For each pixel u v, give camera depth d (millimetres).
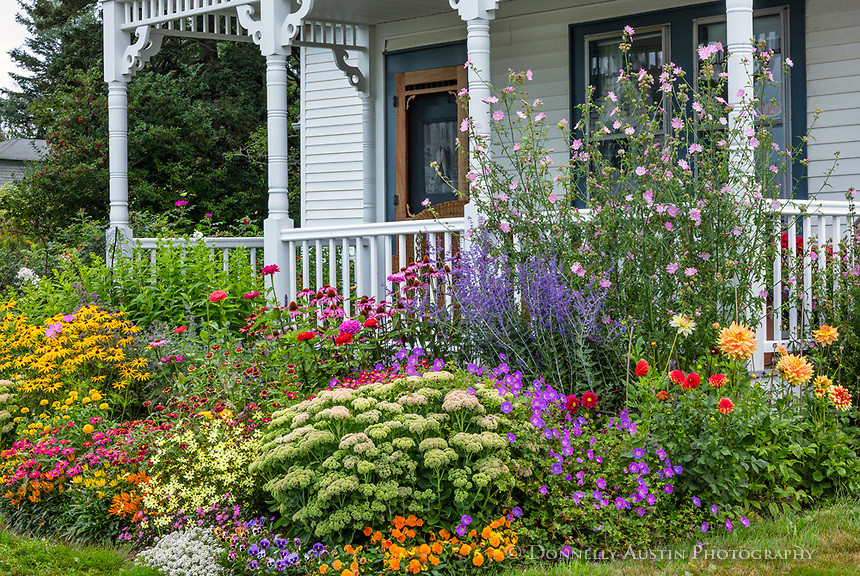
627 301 6332
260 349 7043
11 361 7598
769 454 5348
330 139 11375
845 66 7816
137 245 10203
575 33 9133
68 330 7199
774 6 8062
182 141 21672
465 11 7531
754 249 6156
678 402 5410
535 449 5047
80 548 5410
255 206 23453
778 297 6527
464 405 4918
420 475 4836
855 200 7816
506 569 4594
